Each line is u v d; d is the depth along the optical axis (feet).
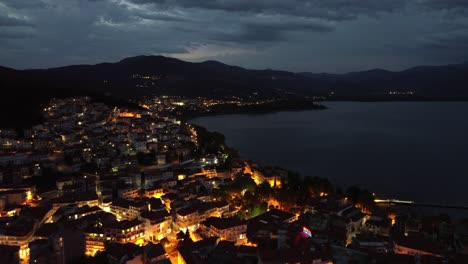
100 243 518.37
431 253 484.74
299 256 445.37
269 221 600.80
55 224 537.24
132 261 452.76
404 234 590.96
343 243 535.19
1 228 524.11
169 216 581.94
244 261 468.34
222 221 562.25
